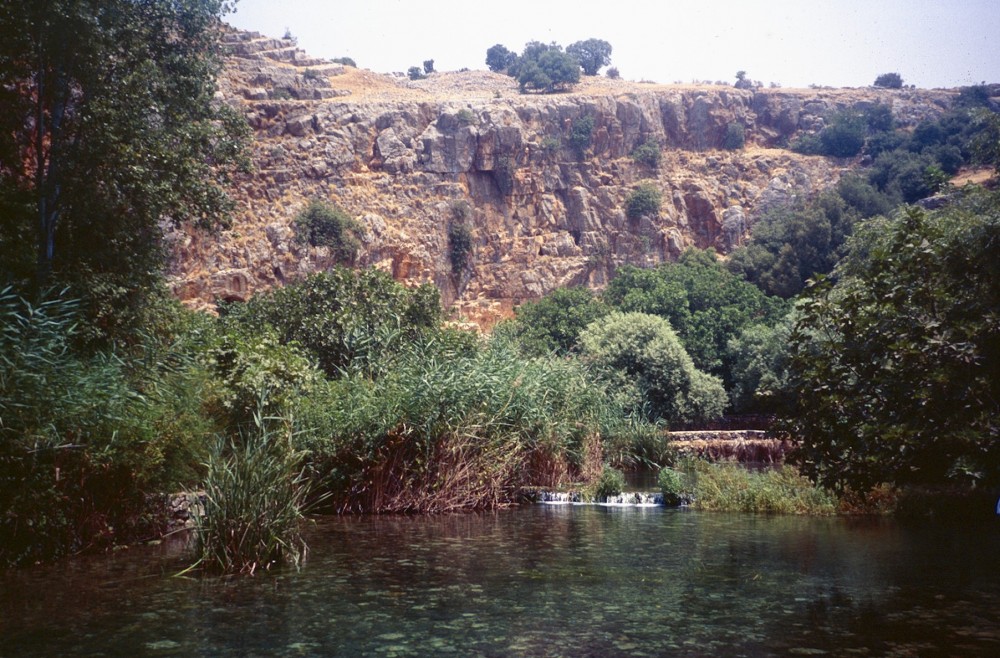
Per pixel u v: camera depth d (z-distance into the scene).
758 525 16.23
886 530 15.12
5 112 17.55
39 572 11.03
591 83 127.50
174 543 13.23
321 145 76.12
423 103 83.50
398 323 29.91
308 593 9.94
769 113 108.31
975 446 12.90
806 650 7.54
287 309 30.64
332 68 103.31
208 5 19.97
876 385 14.30
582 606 9.32
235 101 74.81
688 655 7.44
